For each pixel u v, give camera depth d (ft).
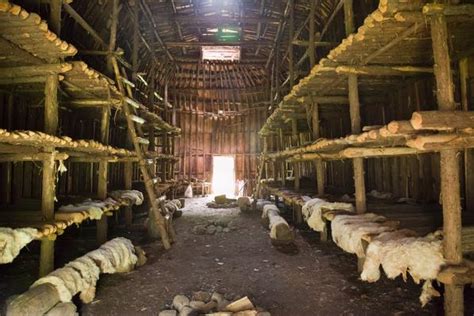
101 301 16.29
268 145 67.10
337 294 16.52
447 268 10.39
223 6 46.26
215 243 28.37
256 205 48.01
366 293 16.48
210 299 16.21
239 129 70.95
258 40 54.85
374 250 12.21
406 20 11.90
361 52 16.51
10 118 23.34
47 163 17.11
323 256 23.39
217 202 53.67
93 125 34.42
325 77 21.47
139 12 40.11
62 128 28.25
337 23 34.09
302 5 39.19
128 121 27.45
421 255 10.91
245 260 23.06
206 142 71.00
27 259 22.17
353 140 15.66
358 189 18.42
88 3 28.14
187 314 13.92
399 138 13.30
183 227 35.76
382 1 11.40
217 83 70.18
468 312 13.55
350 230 14.82
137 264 21.99
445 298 11.02
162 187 43.19
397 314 14.14
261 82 68.39
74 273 14.79
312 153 27.20
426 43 15.46
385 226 14.90
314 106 26.91
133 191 30.19
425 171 22.45
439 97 11.10
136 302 16.21
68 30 27.27
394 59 17.80
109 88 22.45
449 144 10.66
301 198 27.48
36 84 21.90
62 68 16.83
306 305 15.43
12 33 13.76
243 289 17.66
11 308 11.67
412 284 17.28
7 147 15.81
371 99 27.89
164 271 20.81
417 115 10.19
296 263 21.99
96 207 20.58
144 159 29.43
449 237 10.74
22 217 17.53
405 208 19.88
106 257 18.25
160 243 28.22
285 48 52.90
